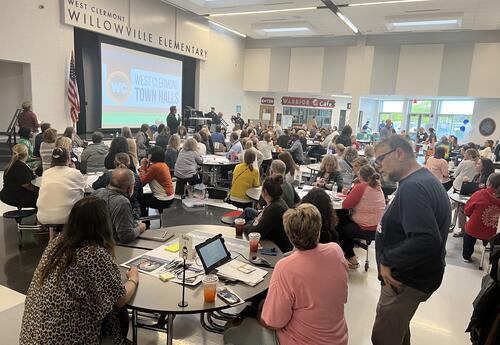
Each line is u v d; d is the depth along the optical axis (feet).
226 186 21.91
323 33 40.24
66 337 4.42
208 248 6.34
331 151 24.43
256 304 6.22
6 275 9.96
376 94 41.04
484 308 5.31
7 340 6.98
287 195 10.48
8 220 14.19
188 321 8.26
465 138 41.81
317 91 44.06
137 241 7.60
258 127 37.58
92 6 26.27
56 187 9.98
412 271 5.26
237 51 46.06
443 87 37.83
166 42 34.22
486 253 13.38
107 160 13.85
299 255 4.91
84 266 4.53
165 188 13.94
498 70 35.37
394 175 5.65
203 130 26.12
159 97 35.45
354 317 8.94
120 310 5.37
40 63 23.49
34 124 21.39
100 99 29.19
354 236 11.50
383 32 38.37
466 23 32.86
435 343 8.12
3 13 21.16
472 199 12.35
